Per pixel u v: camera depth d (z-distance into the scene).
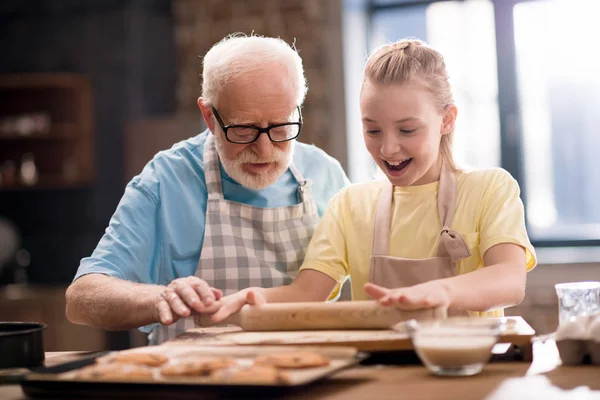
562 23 4.48
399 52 1.65
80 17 5.20
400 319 1.36
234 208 2.02
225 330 1.53
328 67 4.58
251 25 4.73
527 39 4.53
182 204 2.04
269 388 1.03
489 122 4.59
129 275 1.95
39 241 5.28
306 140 4.59
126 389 1.09
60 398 1.12
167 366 1.18
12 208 5.32
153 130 4.66
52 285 5.05
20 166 5.25
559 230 4.54
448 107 1.71
